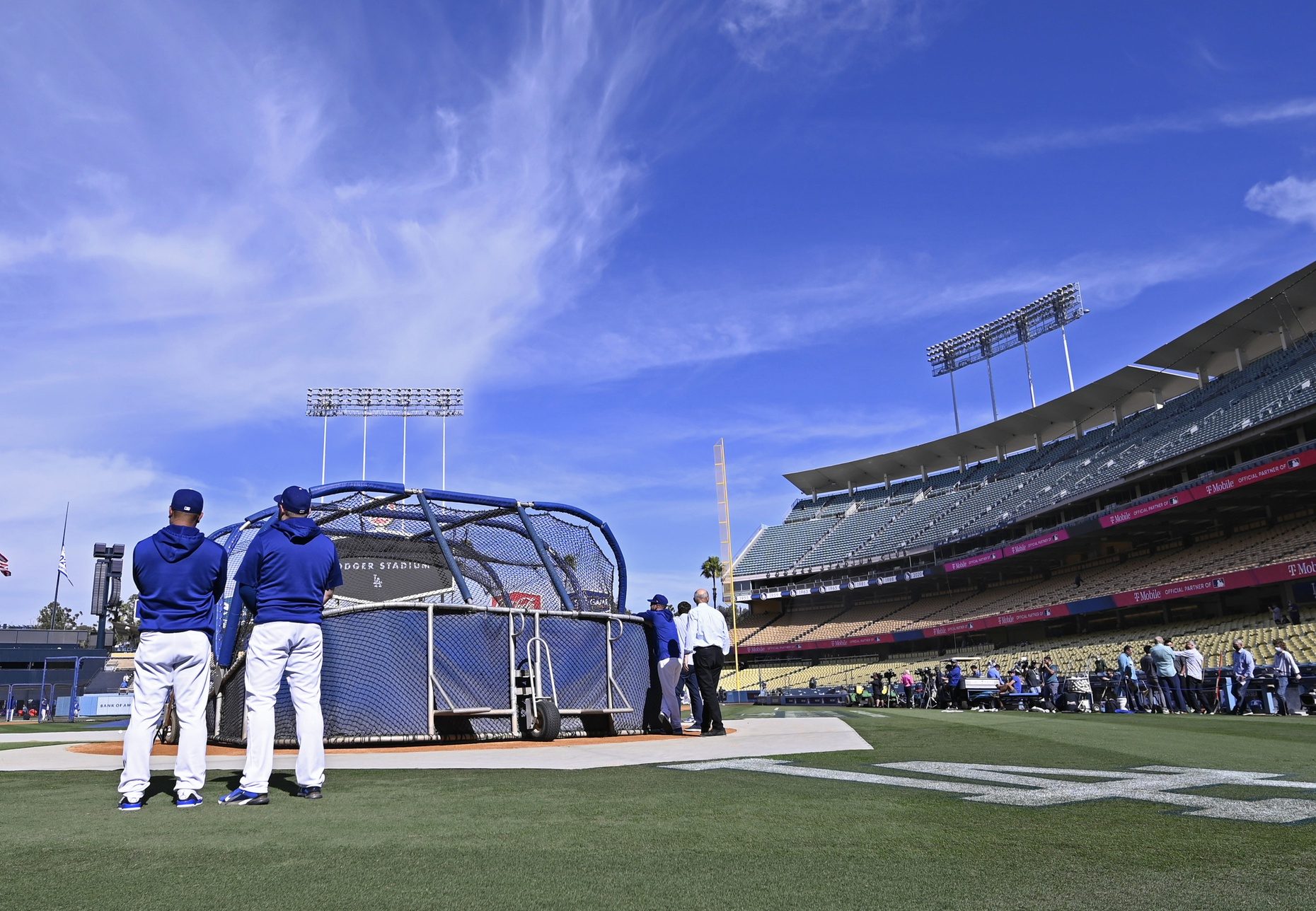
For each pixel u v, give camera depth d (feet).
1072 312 164.35
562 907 7.95
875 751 22.90
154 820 13.07
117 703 110.63
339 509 33.42
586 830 11.58
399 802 14.43
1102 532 124.98
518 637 31.55
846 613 181.16
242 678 30.17
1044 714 56.59
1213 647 90.74
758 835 11.13
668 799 14.16
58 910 7.95
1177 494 102.63
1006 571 157.38
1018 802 13.35
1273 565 87.56
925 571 155.74
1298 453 87.86
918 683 94.27
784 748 24.26
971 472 180.65
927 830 11.32
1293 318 119.44
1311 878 8.65
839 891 8.41
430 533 34.65
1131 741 26.53
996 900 8.04
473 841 10.92
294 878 9.07
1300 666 54.65
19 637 179.93
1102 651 107.24
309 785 15.26
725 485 214.48
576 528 37.83
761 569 195.42
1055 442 170.50
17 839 11.47
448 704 29.09
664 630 36.19
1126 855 9.71
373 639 28.50
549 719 28.91
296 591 15.84
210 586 15.67
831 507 205.87
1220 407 115.65
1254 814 12.05
